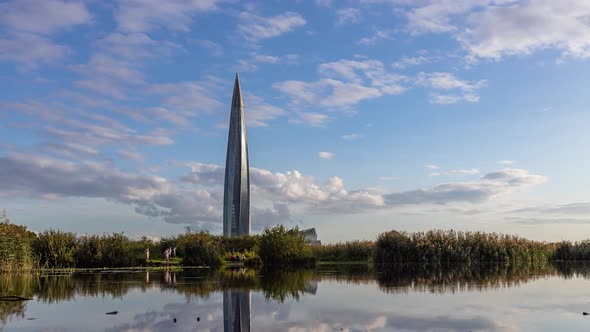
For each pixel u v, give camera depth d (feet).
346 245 185.57
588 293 66.23
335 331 40.55
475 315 47.98
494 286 76.18
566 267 133.28
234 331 40.78
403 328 41.70
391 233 162.09
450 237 161.58
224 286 76.64
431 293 66.59
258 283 81.87
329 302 57.47
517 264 152.05
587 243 180.65
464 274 103.55
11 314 49.44
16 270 112.98
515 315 48.01
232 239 189.16
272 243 155.33
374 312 50.01
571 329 41.14
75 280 88.22
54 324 43.93
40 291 70.08
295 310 51.49
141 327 42.55
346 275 101.09
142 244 161.17
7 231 114.11
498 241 160.66
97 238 136.87
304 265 150.30
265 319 46.19
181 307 53.78
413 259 158.51
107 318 46.93
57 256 128.47
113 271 115.96
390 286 76.28
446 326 42.50
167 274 105.29
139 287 75.46
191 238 161.07
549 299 59.98
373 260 161.27
